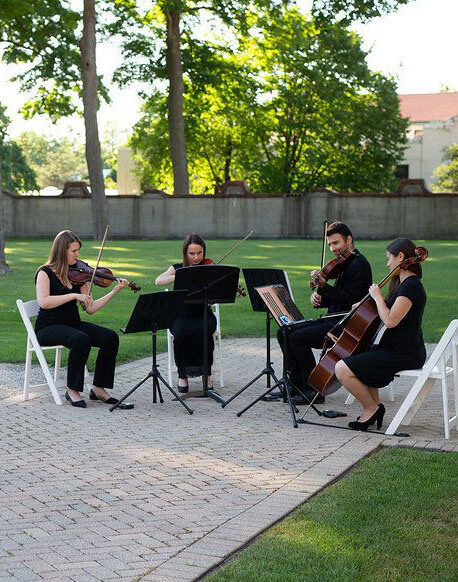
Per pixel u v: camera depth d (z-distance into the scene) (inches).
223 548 165.9
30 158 4911.4
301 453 236.1
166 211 1450.5
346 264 299.4
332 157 1704.0
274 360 390.0
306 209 1439.5
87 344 298.4
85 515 187.5
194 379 346.9
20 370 367.2
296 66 1569.9
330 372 269.1
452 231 1414.9
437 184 2065.7
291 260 903.7
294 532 172.6
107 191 2893.7
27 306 309.0
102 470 221.3
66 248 310.7
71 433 260.5
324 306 312.8
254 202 1443.2
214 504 193.9
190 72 1462.8
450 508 186.7
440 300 581.9
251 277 305.7
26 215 1480.1
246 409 282.5
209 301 307.9
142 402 305.7
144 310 286.4
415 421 275.7
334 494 196.9
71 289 310.7
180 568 156.6
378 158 1699.1
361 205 1425.9
